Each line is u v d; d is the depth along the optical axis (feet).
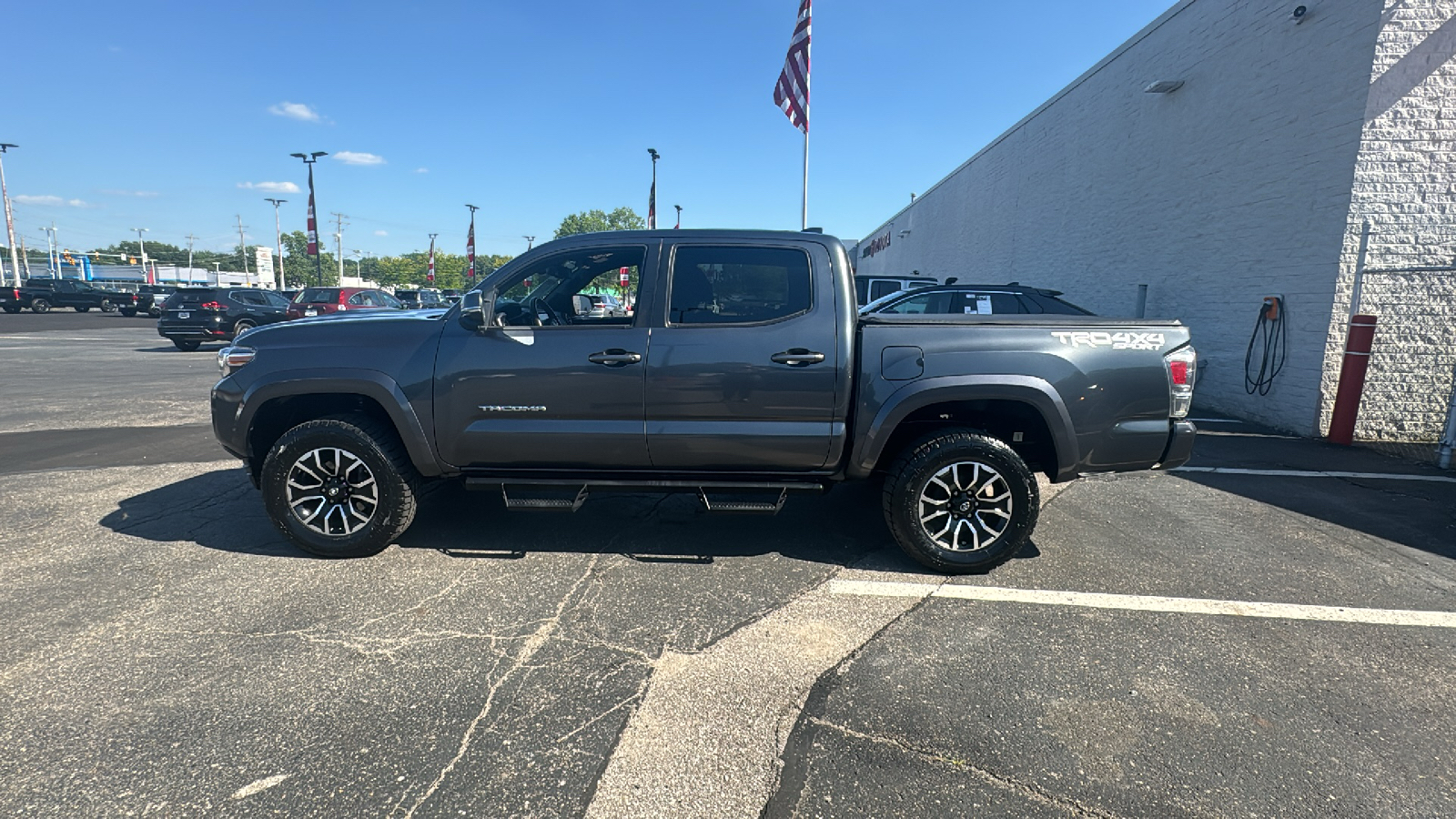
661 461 12.59
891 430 12.25
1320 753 7.77
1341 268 24.20
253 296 60.85
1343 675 9.41
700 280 12.50
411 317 13.32
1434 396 24.13
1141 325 12.55
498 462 12.73
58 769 7.23
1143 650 9.99
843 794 7.02
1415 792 7.18
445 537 14.07
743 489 12.64
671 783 7.17
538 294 13.92
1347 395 23.65
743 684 8.98
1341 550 14.06
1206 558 13.53
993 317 12.80
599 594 11.53
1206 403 30.76
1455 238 23.35
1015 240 52.44
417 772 7.29
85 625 10.30
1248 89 28.32
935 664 9.52
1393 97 23.08
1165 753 7.72
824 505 16.53
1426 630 10.70
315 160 116.47
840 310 12.34
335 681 8.94
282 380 12.50
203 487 17.46
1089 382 12.21
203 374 40.57
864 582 12.19
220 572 12.26
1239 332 28.84
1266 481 19.19
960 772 7.38
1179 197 32.73
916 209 83.35
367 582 11.90
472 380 12.33
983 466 12.26
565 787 7.09
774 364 12.17
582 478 12.86
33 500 16.26
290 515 12.69
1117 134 38.01
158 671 9.11
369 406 13.39
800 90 45.78
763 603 11.30
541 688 8.84
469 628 10.36
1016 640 10.23
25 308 122.01
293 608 10.93
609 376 12.20
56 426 25.17
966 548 12.59
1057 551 13.84
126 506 15.89
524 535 14.21
